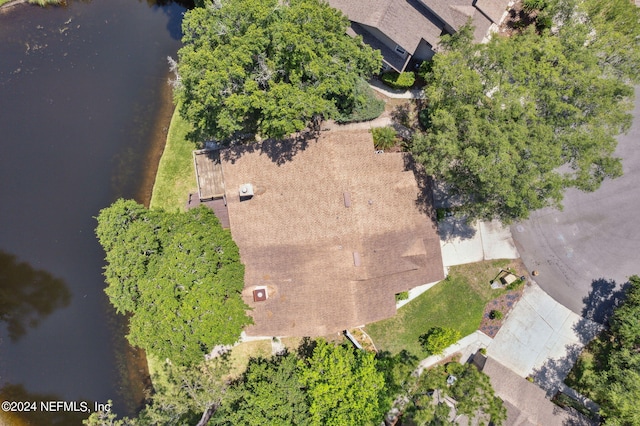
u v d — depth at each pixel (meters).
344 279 31.80
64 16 41.00
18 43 40.66
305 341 37.19
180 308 28.89
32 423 38.38
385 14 32.50
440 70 29.19
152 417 31.61
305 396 32.25
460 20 33.62
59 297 38.97
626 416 30.20
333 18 28.78
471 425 33.03
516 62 28.50
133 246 30.69
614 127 27.61
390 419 35.62
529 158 27.02
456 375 34.50
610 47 28.00
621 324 33.66
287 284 32.38
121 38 40.84
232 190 33.62
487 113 27.73
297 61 28.89
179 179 38.47
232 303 30.70
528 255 36.97
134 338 30.42
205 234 31.80
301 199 32.44
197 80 28.89
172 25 41.03
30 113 40.09
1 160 39.72
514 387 34.19
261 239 32.91
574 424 33.75
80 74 40.31
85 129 39.84
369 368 31.19
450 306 36.91
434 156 29.45
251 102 28.52
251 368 33.66
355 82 32.66
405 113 37.97
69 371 38.56
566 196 36.97
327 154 32.25
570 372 36.09
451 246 37.19
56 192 39.44
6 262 39.16
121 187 39.22
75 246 39.16
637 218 36.22
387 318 35.16
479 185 29.59
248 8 28.09
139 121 39.78
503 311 36.78
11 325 38.97
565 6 32.31
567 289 36.56
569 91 26.70
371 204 32.31
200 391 33.00
